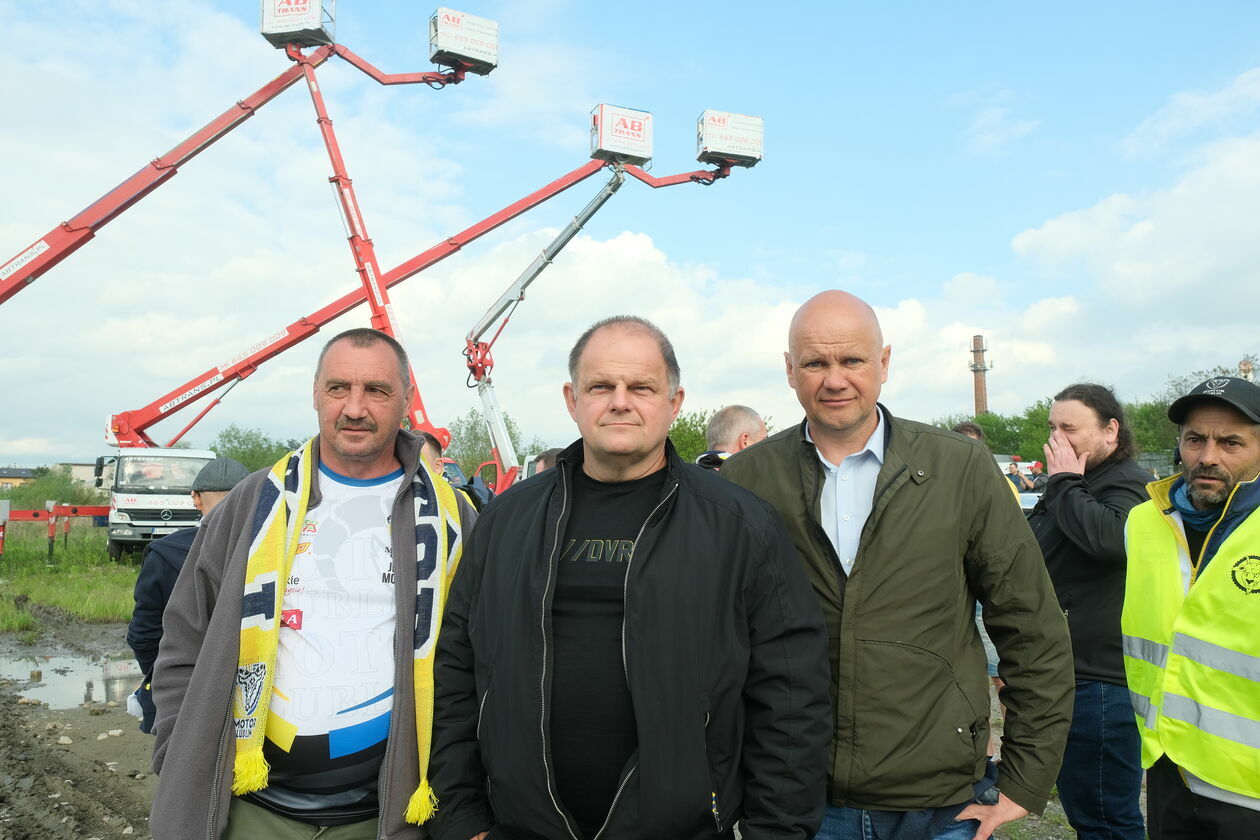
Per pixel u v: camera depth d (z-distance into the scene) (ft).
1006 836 13.01
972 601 7.62
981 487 7.32
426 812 7.00
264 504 7.52
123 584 43.80
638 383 6.59
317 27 53.06
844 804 7.17
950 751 7.00
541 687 6.29
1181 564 8.28
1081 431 10.78
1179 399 8.11
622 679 6.29
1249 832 7.27
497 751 6.40
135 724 19.95
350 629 7.38
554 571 6.50
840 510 7.54
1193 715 7.68
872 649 7.11
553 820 6.17
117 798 15.20
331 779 7.20
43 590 40.40
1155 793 8.25
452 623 7.23
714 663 6.33
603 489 6.94
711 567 6.48
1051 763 7.06
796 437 7.97
